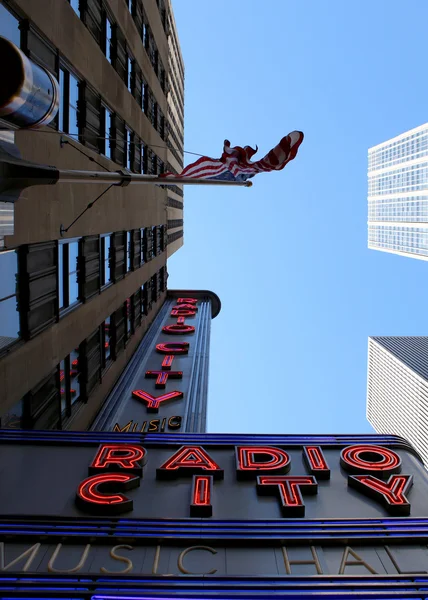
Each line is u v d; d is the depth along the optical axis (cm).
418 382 13788
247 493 2009
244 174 1988
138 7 4050
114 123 3338
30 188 2080
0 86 1084
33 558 1592
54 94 1249
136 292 4516
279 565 1627
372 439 2405
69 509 1864
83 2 2697
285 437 2405
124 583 1459
